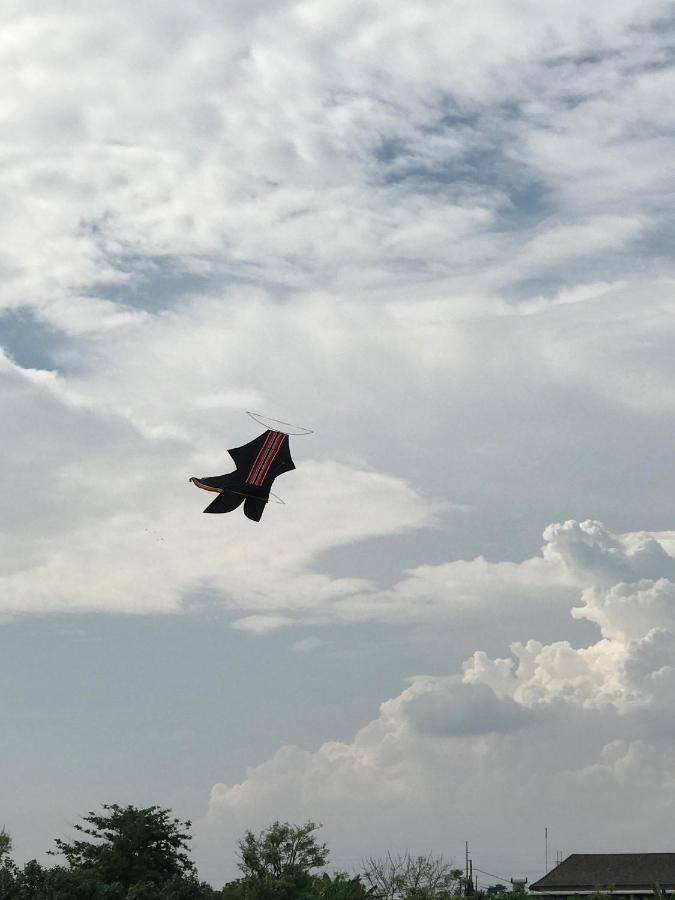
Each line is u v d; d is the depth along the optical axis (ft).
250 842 246.27
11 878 185.16
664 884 300.20
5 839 221.25
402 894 265.13
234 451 148.87
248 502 150.61
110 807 220.23
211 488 148.46
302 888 240.73
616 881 304.71
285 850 246.47
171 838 218.18
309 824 249.34
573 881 306.96
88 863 212.23
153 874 209.26
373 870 267.39
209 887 206.69
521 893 302.66
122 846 212.23
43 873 188.34
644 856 316.60
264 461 149.38
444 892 266.57
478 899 293.43
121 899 190.60
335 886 240.73
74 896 186.09
